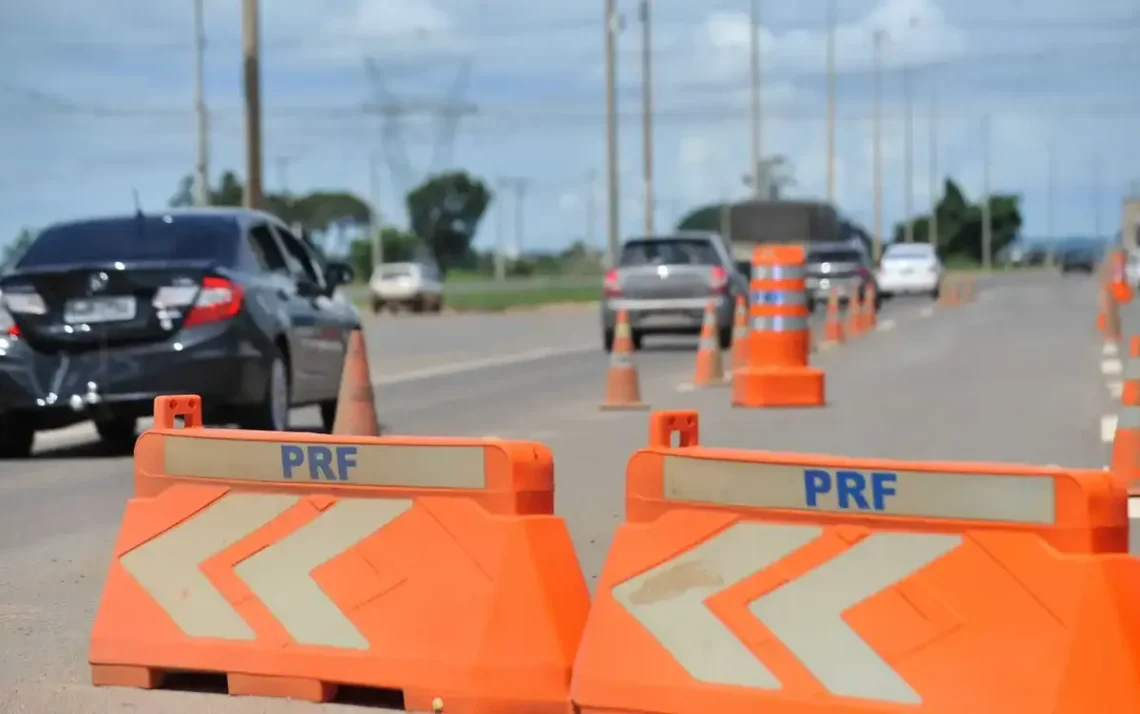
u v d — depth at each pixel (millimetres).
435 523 18312
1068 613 15062
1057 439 44531
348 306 50906
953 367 72750
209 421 43906
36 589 26266
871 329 109625
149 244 43406
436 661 18031
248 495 19406
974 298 176375
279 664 18953
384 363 85125
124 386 40844
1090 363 74312
